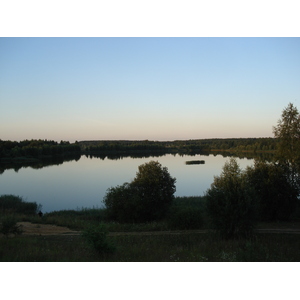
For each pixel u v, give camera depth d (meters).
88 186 44.66
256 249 10.95
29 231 16.89
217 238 13.64
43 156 125.62
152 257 10.20
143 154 155.12
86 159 112.94
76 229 17.77
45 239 14.17
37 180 51.66
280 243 12.24
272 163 20.16
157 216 22.56
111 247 10.53
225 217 13.72
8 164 88.44
